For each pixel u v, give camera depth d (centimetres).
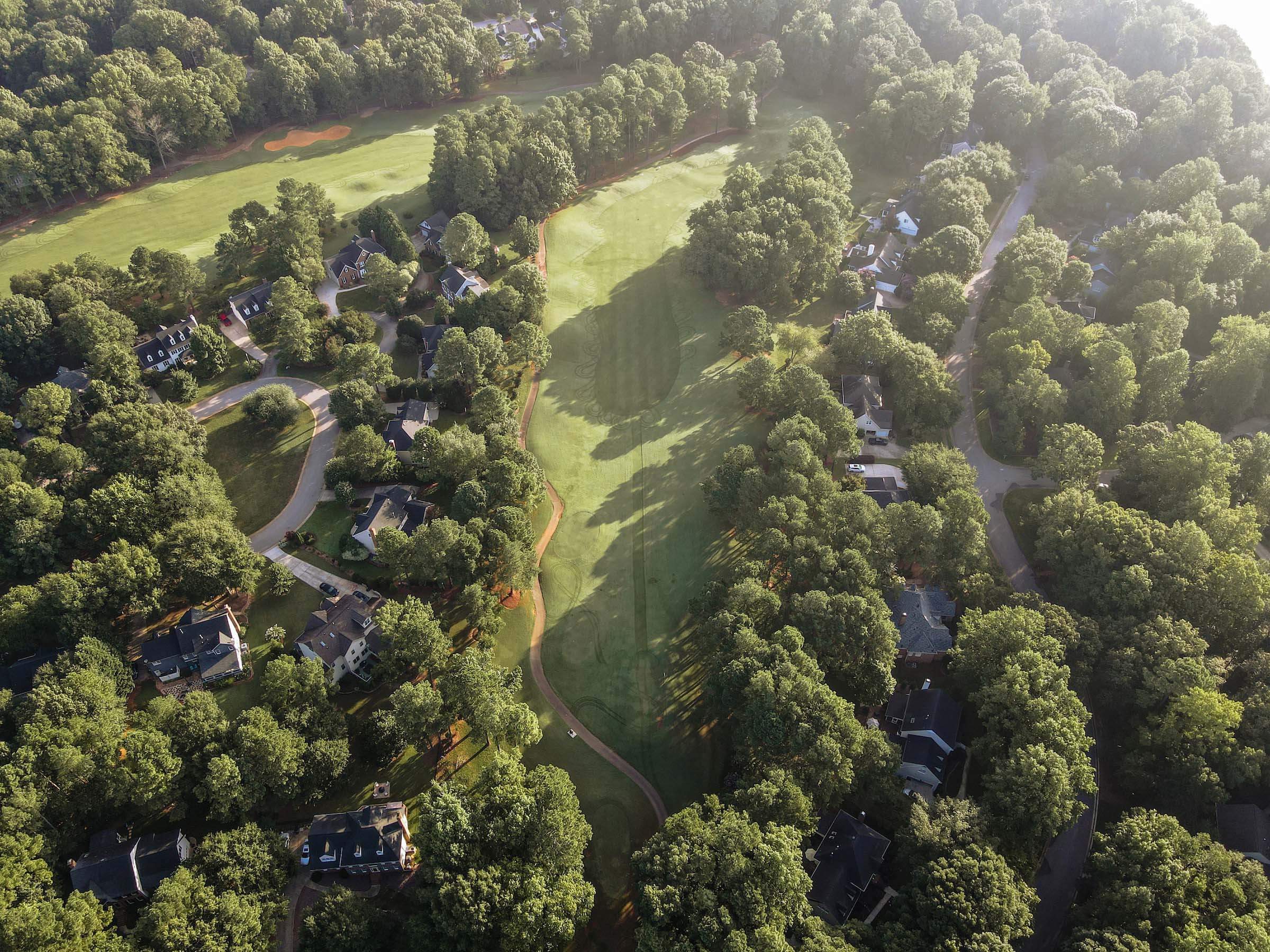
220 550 12038
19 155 19662
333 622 11425
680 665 11906
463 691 10125
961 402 15288
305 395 15788
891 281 19025
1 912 7762
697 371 16800
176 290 16925
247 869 8619
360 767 10369
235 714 10862
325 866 9138
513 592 12681
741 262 17700
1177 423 15588
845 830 9662
